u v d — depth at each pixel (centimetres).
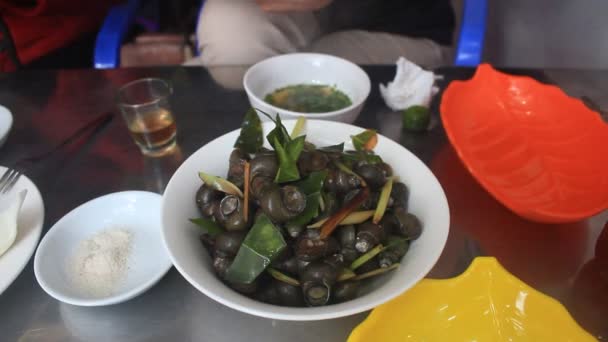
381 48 118
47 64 131
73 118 83
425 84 78
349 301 40
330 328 48
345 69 81
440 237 44
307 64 83
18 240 54
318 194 47
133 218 59
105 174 70
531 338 45
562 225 60
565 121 70
